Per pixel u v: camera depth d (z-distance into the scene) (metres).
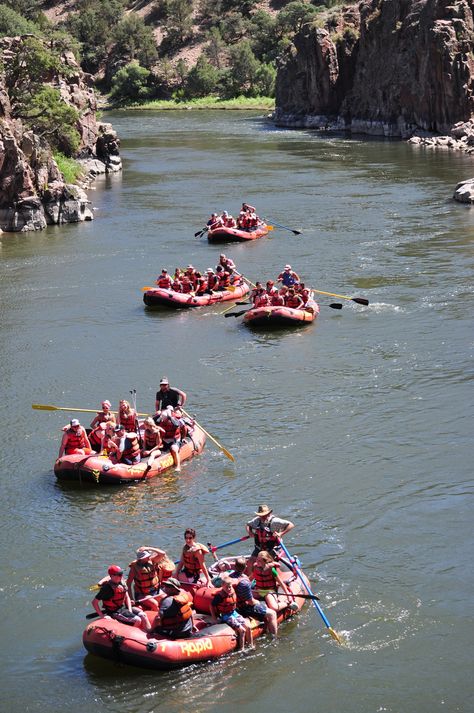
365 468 27.75
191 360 37.81
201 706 18.02
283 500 26.09
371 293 45.97
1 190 65.44
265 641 19.84
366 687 18.47
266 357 37.81
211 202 75.06
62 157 87.69
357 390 33.72
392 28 125.38
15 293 48.94
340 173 88.38
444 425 30.45
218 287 47.41
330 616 20.70
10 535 24.67
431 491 26.23
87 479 27.31
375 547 23.53
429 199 71.12
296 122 146.75
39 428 31.73
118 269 53.66
